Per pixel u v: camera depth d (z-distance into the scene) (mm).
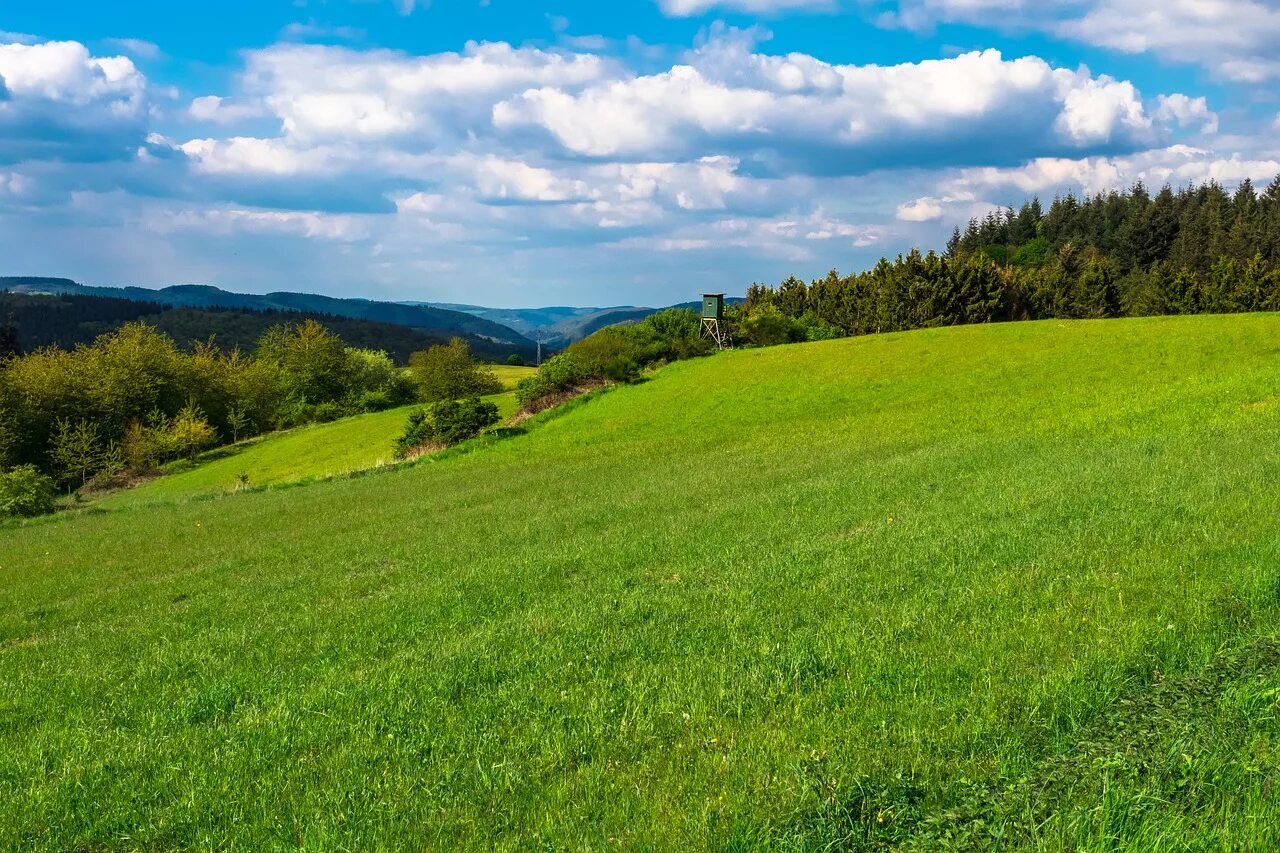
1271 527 10828
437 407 47000
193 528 28266
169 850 6047
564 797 6059
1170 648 7227
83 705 9711
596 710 7621
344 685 9125
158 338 99750
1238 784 4941
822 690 7492
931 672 7520
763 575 12031
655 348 58625
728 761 6246
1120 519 12375
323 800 6410
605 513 20125
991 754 5859
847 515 15969
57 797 7012
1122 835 4570
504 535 19000
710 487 22359
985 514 14078
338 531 23453
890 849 4898
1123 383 32750
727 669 8258
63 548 27016
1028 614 8734
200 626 13391
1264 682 6043
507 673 9008
